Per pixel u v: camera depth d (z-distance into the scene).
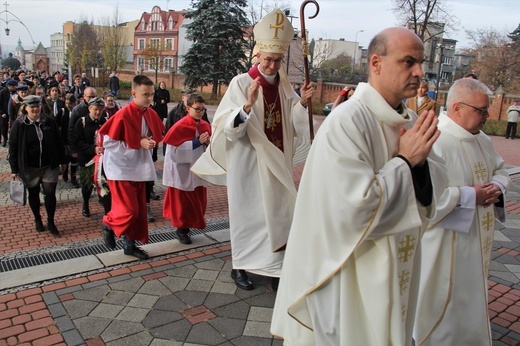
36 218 5.78
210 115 23.48
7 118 11.91
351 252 1.96
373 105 2.03
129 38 69.56
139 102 4.61
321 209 1.99
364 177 1.88
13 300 3.86
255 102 3.97
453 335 2.92
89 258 4.73
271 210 4.00
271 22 3.90
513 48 37.47
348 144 1.93
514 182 10.24
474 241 2.89
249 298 4.03
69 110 8.48
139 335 3.40
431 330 2.91
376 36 2.03
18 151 5.45
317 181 2.00
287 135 4.30
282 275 2.41
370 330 2.07
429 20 28.48
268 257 4.04
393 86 1.99
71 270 4.43
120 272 4.46
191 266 4.66
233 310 3.81
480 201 2.81
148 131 4.73
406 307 2.17
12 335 3.36
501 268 5.04
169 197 5.16
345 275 2.06
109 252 4.93
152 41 50.75
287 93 4.31
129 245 4.80
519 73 36.50
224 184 4.73
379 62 2.00
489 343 2.96
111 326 3.51
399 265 2.11
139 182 4.68
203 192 5.34
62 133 8.23
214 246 5.26
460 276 2.87
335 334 2.12
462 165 2.91
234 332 3.48
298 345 2.31
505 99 25.19
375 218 1.89
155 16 59.09
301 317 2.22
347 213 1.91
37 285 4.14
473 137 2.95
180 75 42.12
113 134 4.48
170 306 3.85
